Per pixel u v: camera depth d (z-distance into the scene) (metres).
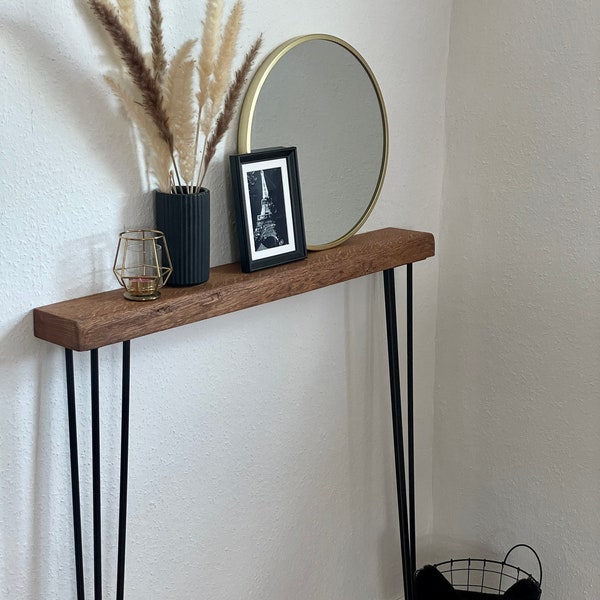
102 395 1.38
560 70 1.70
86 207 1.30
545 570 1.91
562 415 1.83
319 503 1.82
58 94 1.23
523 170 1.79
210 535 1.60
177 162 1.40
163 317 1.28
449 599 1.86
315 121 1.57
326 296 1.73
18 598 1.34
